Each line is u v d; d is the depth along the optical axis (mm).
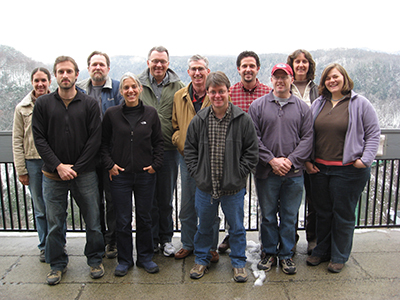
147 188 2404
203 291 2160
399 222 3443
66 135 2137
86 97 2238
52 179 2207
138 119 2307
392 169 3100
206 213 2309
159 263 2592
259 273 2365
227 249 2834
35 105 2148
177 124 2629
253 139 2191
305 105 2334
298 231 3297
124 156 2291
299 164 2248
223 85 2074
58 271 2307
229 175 2152
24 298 2092
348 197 2312
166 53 2695
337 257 2402
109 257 2693
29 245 2932
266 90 2811
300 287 2201
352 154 2205
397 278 2311
